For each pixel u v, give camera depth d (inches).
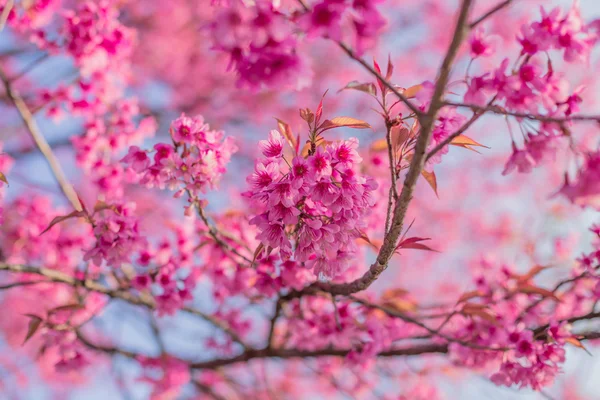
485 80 79.5
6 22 144.6
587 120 69.1
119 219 119.5
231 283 148.1
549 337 118.7
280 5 67.6
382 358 175.8
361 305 151.3
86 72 149.9
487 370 147.9
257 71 69.4
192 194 113.1
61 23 146.2
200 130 111.7
